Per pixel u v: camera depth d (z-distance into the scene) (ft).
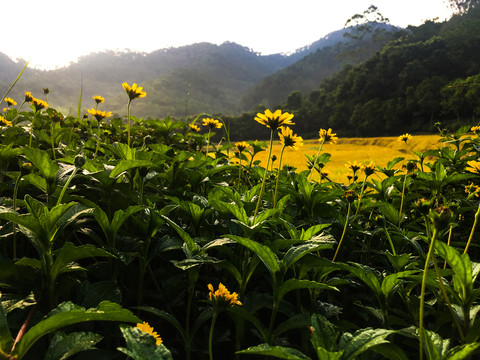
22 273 3.84
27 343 2.45
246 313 3.90
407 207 8.68
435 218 3.42
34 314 3.51
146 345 2.60
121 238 4.95
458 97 219.41
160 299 4.96
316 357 4.42
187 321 4.33
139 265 5.19
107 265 4.88
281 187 7.19
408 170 7.13
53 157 8.45
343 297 5.56
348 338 3.03
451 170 9.24
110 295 3.99
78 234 6.22
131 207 4.46
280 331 3.96
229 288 5.27
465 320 3.65
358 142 208.23
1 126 8.63
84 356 3.47
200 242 4.95
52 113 10.77
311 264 4.52
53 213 3.61
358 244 7.09
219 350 4.93
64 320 2.52
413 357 4.64
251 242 3.79
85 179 6.63
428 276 4.27
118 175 5.44
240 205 5.83
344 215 7.61
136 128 12.42
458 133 11.02
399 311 4.75
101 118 8.33
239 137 271.69
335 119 327.26
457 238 7.77
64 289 3.87
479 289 3.62
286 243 4.56
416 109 265.95
